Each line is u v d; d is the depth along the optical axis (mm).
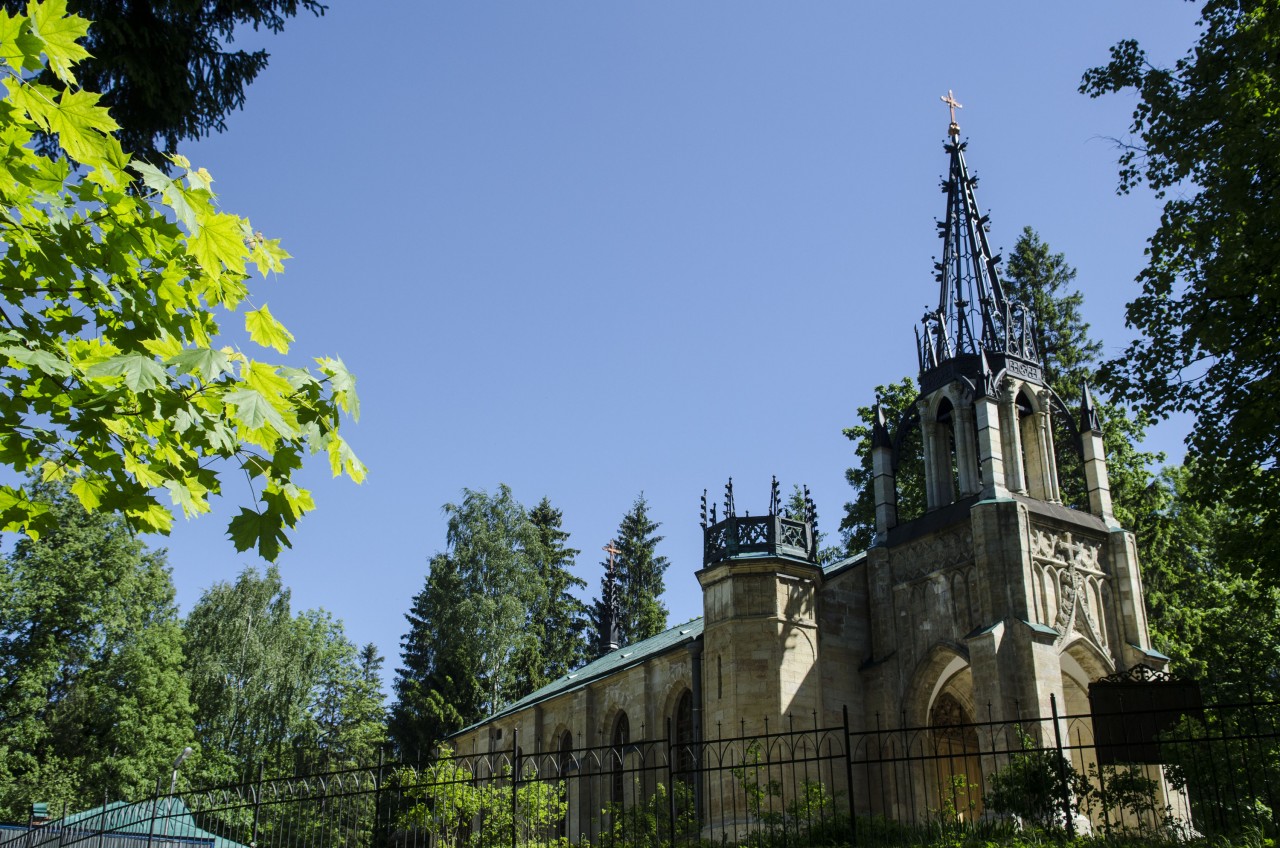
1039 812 24172
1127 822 29578
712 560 36438
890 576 36688
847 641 36312
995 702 30141
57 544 60281
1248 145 24922
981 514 33031
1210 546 49844
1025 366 37312
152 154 17672
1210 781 23281
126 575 62344
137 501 9828
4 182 8477
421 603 81750
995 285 38594
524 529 77188
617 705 46500
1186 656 44781
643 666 44344
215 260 9219
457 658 71375
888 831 24484
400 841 33531
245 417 8234
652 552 101062
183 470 9477
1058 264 62219
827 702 34812
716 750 33781
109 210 8953
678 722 42312
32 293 9070
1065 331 59969
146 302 9250
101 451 9359
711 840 26922
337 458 9688
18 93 8273
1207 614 45625
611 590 76688
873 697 35562
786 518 36406
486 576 74688
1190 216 27922
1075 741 33031
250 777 66562
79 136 8508
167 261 9180
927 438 38281
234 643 72188
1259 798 22984
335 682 88188
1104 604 34438
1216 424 27938
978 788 31734
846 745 18641
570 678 58938
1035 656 30484
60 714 59375
